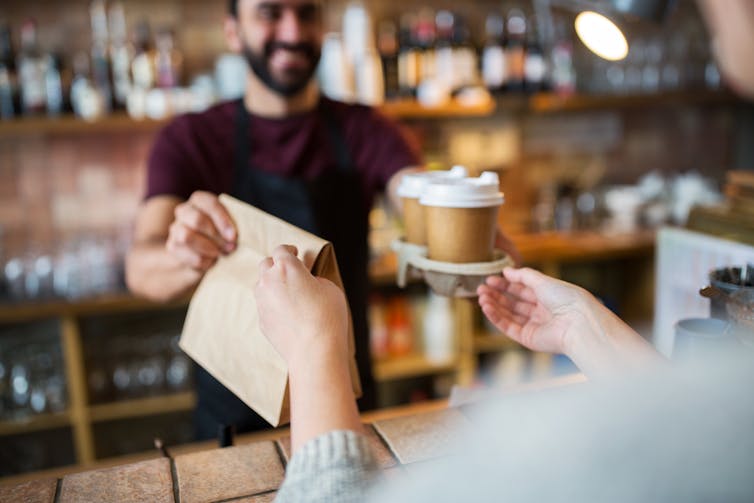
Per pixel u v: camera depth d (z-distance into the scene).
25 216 2.63
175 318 2.76
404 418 0.89
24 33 2.37
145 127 2.42
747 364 0.39
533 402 0.42
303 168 1.66
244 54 1.60
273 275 0.65
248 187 1.63
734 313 0.76
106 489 0.75
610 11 1.06
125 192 2.71
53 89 2.34
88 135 2.63
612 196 3.00
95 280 2.41
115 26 2.55
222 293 0.89
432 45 2.65
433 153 2.85
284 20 1.52
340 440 0.49
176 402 2.49
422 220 1.01
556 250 2.69
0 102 2.28
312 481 0.47
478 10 2.86
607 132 3.19
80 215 2.68
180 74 2.53
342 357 0.59
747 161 3.36
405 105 2.53
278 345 0.62
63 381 2.45
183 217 0.95
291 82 1.57
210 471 0.79
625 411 0.37
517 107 2.71
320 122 1.68
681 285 1.27
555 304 0.83
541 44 2.77
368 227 1.73
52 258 2.54
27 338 2.59
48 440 2.60
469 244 0.92
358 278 1.68
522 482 0.36
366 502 0.45
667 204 3.02
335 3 2.72
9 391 2.40
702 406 0.36
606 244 2.76
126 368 2.53
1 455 2.55
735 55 0.49
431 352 2.73
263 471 0.79
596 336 0.77
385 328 2.73
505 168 2.99
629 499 0.33
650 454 0.35
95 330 2.66
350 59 2.54
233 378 0.83
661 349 1.32
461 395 1.00
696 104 3.27
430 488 0.39
